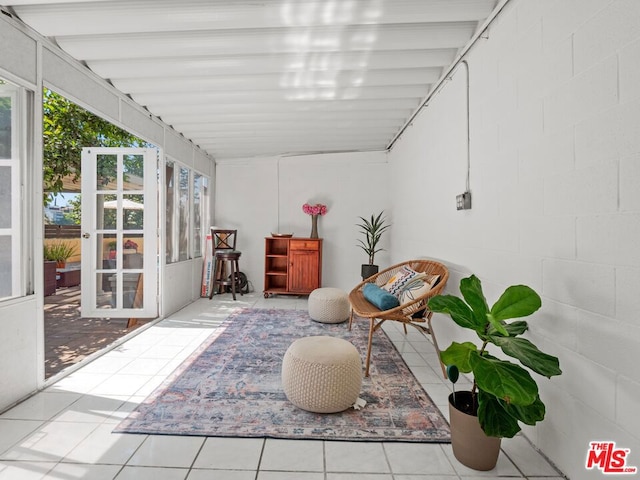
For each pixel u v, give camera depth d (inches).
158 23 85.4
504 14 78.2
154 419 71.4
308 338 87.1
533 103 67.2
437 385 90.1
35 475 55.1
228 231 210.8
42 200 86.3
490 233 84.5
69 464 57.8
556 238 60.4
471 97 96.0
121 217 150.8
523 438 68.3
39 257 85.0
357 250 217.3
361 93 130.7
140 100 134.0
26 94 83.8
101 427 68.5
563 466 57.5
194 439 64.9
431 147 131.7
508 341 54.2
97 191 150.1
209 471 56.4
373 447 63.2
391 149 203.5
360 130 176.6
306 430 67.9
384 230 213.9
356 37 94.2
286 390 77.1
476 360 50.8
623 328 46.9
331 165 218.7
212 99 134.3
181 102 136.0
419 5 81.1
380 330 139.4
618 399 47.6
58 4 80.7
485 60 87.6
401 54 105.9
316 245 201.2
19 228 81.7
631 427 45.7
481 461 56.9
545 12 63.5
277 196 223.1
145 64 108.1
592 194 52.3
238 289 216.8
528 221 68.7
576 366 55.3
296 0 79.6
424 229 140.9
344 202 217.9
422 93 130.3
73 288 237.0
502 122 79.0
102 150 149.7
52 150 192.9
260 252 224.8
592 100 52.3
